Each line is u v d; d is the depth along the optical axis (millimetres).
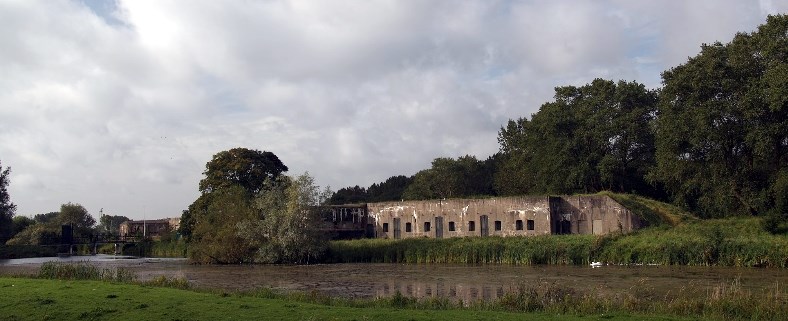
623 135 79000
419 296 34594
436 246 63250
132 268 60062
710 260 49562
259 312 21281
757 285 35719
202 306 22578
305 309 22125
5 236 90250
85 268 35938
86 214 137500
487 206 72000
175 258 80938
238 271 55125
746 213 62938
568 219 68188
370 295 35406
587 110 80375
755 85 58562
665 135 64750
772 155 61594
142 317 20516
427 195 114000
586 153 80375
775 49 57906
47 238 105312
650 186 81562
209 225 68750
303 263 65125
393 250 64812
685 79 62781
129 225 143875
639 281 39062
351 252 66750
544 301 25531
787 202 56188
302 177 67000
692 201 72312
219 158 85750
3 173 89625
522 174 92438
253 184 84625
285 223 64875
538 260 56531
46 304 22891
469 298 33281
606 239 56375
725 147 62500
